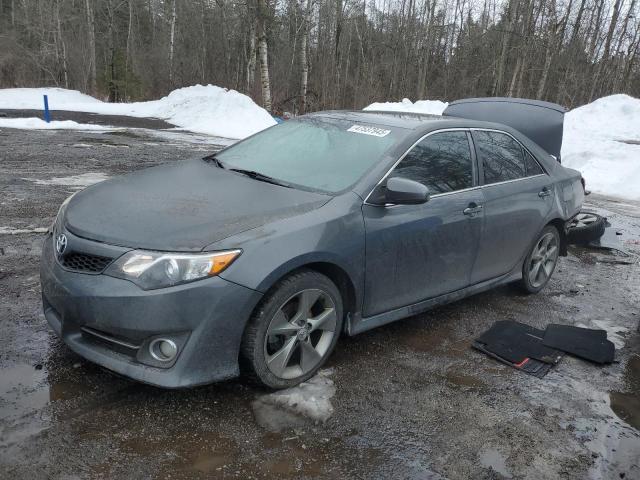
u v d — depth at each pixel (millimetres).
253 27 30094
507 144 4742
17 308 3777
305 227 3021
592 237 7066
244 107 20500
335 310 3260
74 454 2447
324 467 2545
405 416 3012
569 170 5602
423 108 24406
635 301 5328
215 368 2779
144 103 25000
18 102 25062
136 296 2615
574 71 40188
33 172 8523
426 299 3959
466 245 4078
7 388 2867
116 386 2986
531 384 3527
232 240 2773
